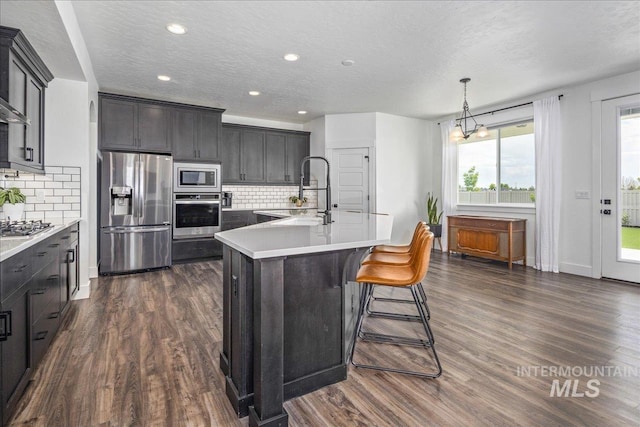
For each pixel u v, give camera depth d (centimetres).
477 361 221
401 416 166
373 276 204
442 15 276
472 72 403
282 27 296
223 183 584
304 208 641
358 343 247
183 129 507
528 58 360
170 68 389
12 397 163
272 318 152
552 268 470
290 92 481
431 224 616
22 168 265
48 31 245
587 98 440
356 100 524
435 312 310
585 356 227
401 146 627
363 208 607
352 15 276
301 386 183
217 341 250
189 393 185
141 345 242
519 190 529
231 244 171
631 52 345
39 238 204
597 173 431
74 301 338
